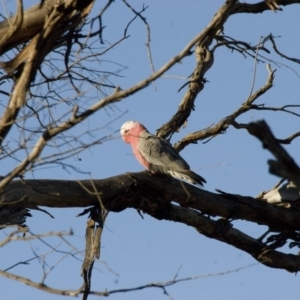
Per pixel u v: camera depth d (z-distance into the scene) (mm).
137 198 12891
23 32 10602
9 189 11148
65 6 10195
